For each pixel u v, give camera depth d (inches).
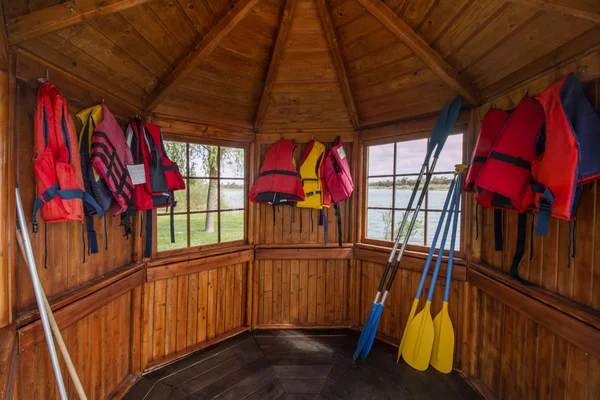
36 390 46.2
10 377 35.4
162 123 80.7
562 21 47.5
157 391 71.1
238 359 84.4
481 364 74.3
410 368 80.5
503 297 63.4
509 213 66.2
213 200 94.7
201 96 85.0
